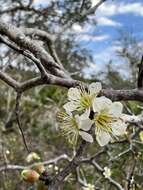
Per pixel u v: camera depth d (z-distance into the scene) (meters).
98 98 0.13
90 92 0.13
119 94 0.14
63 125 0.13
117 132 0.13
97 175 0.37
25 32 0.23
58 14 0.36
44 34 0.24
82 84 0.13
